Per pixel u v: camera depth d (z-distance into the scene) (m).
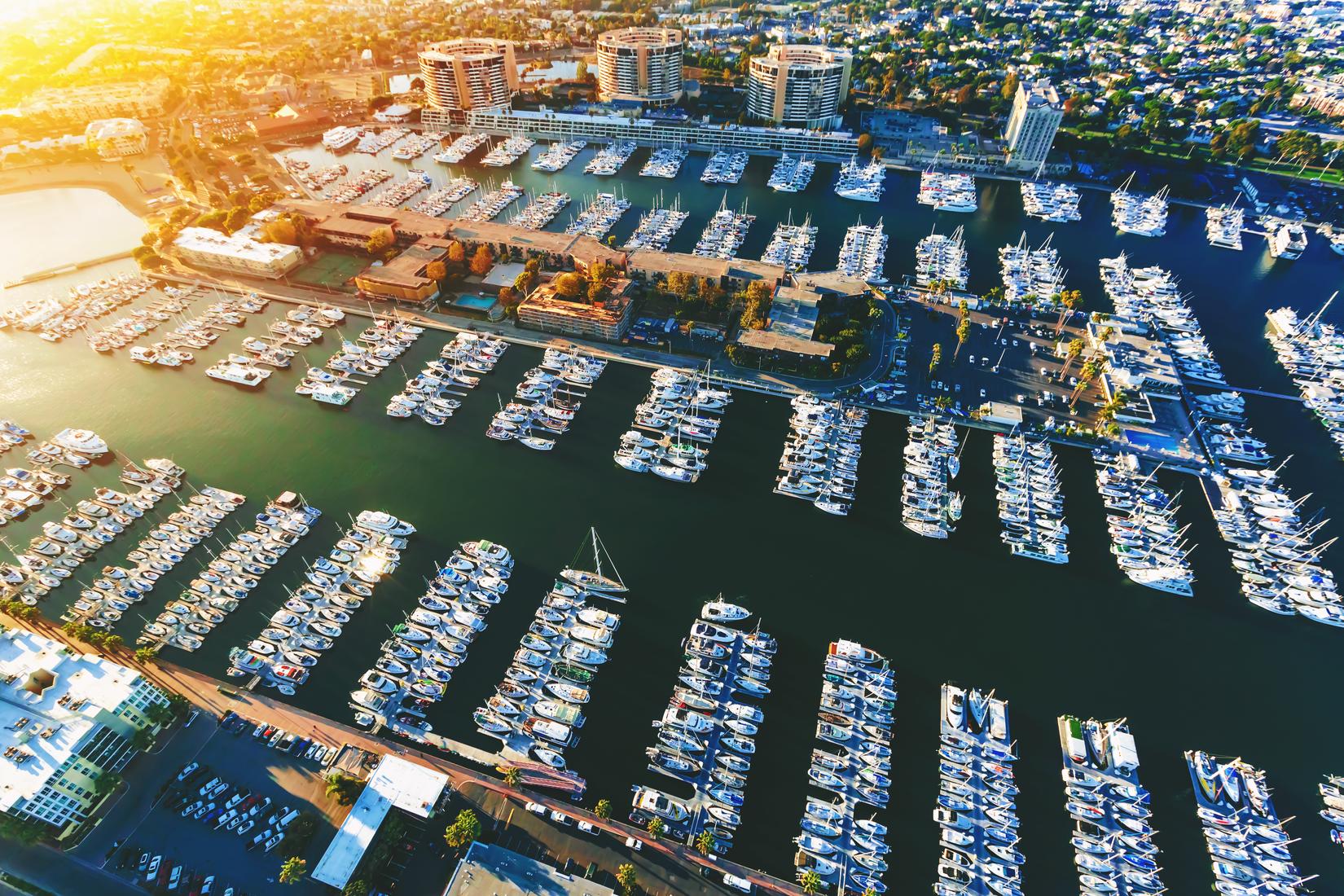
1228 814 145.12
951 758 152.88
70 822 139.38
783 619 179.62
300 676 167.50
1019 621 179.88
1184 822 144.75
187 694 164.62
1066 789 149.00
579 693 163.75
